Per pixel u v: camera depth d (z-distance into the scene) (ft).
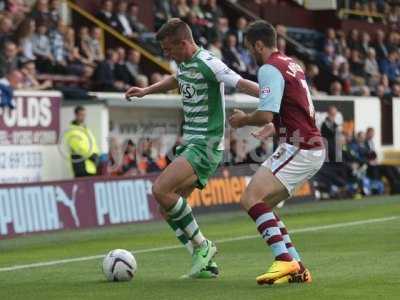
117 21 198.90
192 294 72.18
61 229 137.59
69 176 156.15
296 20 260.83
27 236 131.64
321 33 258.78
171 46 80.53
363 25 266.98
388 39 265.34
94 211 142.82
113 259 80.89
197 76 80.23
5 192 130.31
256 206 75.25
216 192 166.71
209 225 144.05
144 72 195.11
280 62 75.20
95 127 160.76
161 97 172.04
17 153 151.64
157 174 155.74
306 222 144.05
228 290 73.87
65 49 178.91
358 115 215.31
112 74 179.73
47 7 178.60
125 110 169.48
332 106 193.67
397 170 215.51
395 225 136.15
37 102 154.51
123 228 141.79
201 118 81.10
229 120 76.33
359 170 202.90
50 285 80.02
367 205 180.34
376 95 234.38
